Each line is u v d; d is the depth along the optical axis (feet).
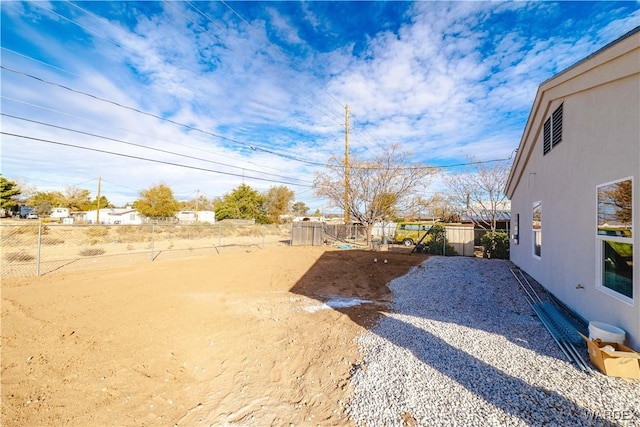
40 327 16.94
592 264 14.48
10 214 134.62
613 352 10.07
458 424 8.31
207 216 149.79
